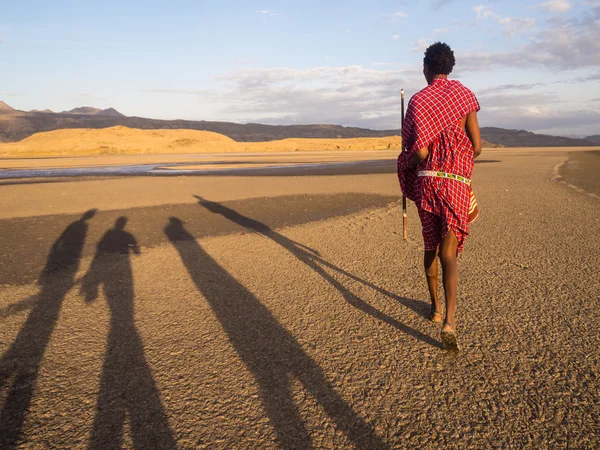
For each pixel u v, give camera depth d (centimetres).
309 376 304
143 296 471
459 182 329
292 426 252
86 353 343
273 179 2025
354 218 930
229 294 473
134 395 285
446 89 326
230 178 2134
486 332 364
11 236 809
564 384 286
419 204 344
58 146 10606
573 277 495
